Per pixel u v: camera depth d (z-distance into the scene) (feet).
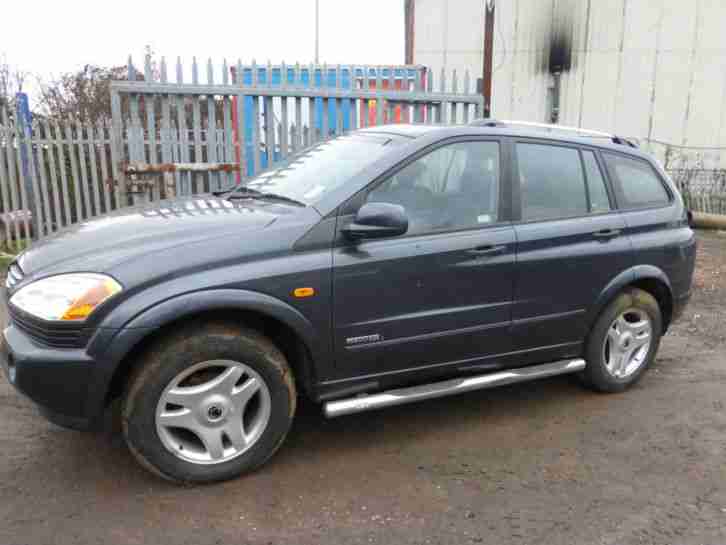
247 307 10.18
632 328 14.97
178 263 9.95
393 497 10.53
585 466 11.73
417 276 11.66
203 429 10.42
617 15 54.34
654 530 9.85
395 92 29.71
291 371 11.46
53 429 12.39
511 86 56.49
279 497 10.41
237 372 10.51
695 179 54.60
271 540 9.34
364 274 11.16
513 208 12.95
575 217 13.75
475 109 31.40
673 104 54.80
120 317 9.53
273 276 10.39
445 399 14.60
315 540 9.37
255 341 10.56
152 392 9.96
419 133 12.60
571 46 55.62
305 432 12.77
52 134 28.02
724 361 17.53
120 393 10.65
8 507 9.90
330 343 11.09
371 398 11.73
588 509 10.36
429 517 10.01
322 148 13.99
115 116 26.66
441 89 30.53
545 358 13.82
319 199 11.36
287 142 29.12
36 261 10.66
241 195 13.53
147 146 27.68
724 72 53.57
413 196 11.94
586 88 55.93
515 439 12.73
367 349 11.44
